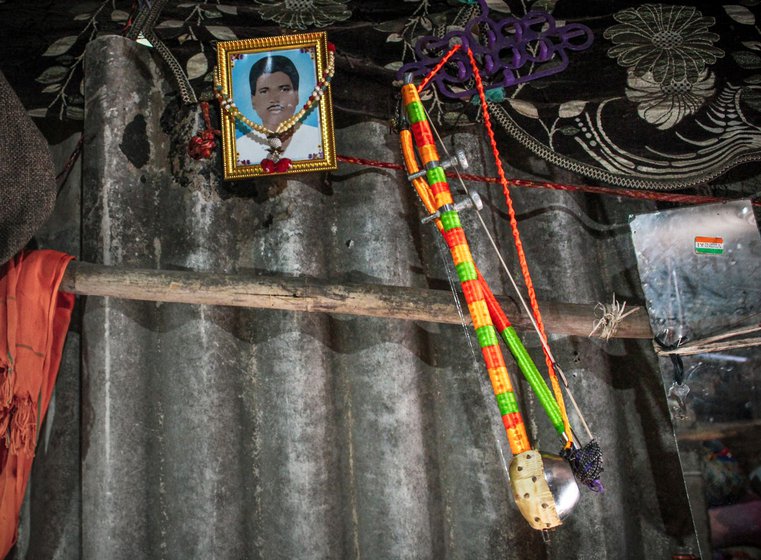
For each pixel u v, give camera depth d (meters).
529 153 3.13
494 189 3.10
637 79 2.71
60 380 2.74
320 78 2.78
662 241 2.67
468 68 2.71
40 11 2.89
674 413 2.56
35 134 2.22
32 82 2.84
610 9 2.78
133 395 2.62
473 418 2.82
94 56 2.87
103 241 2.69
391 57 2.80
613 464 2.79
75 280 2.49
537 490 2.11
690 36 2.75
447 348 2.93
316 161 2.77
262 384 2.77
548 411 2.32
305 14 2.83
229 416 2.68
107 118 2.81
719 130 2.67
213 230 2.85
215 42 2.79
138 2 2.84
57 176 3.00
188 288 2.53
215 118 2.91
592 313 2.72
